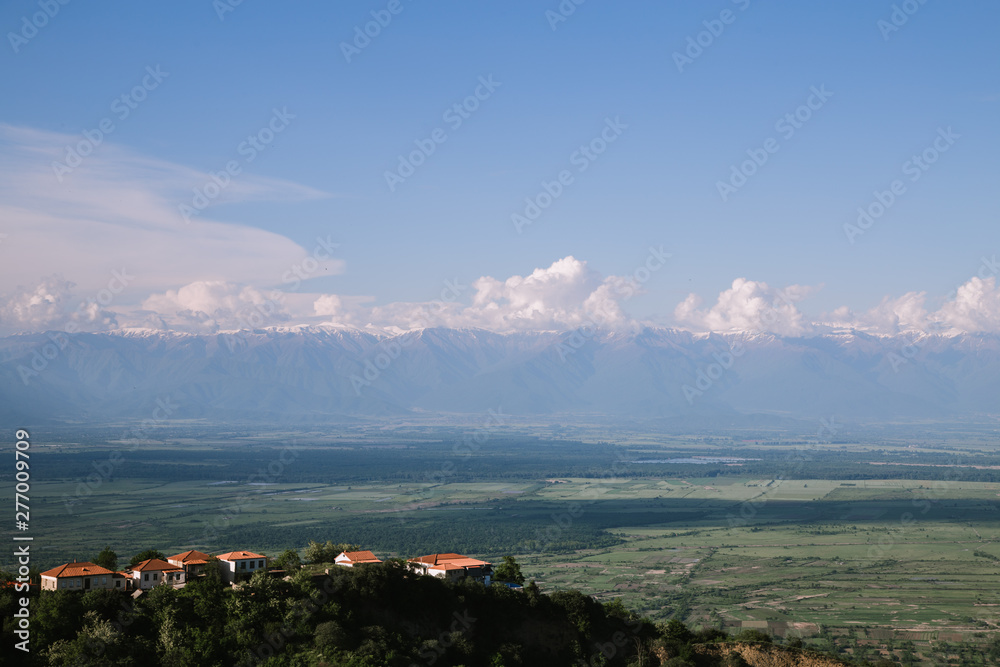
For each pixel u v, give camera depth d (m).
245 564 158.88
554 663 156.62
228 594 147.12
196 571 156.50
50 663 129.00
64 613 138.12
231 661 134.25
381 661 136.00
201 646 134.62
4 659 129.00
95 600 141.12
